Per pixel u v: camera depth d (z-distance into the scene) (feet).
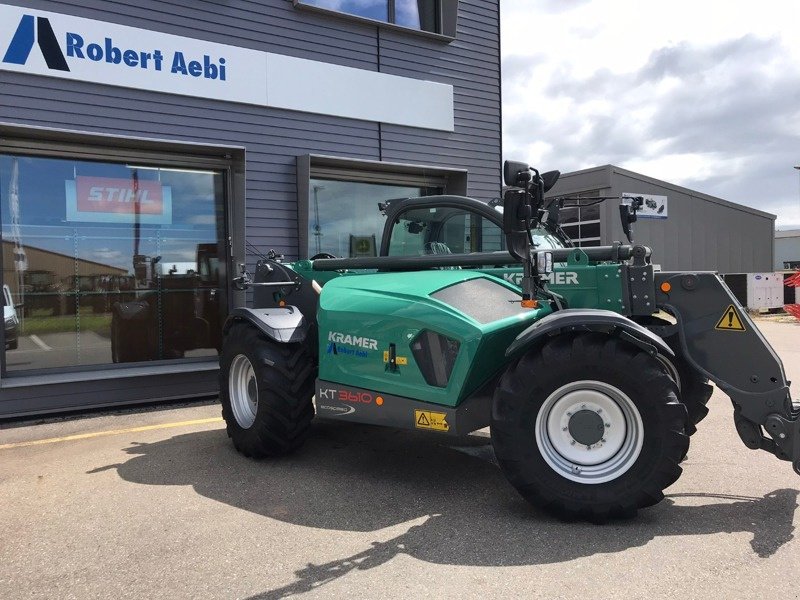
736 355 11.89
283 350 15.11
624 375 10.76
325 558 10.03
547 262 12.37
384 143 27.86
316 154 25.70
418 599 8.71
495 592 8.84
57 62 20.40
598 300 13.10
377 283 14.34
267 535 10.97
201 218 24.44
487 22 31.12
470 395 12.50
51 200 21.50
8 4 19.66
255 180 24.62
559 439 11.27
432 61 29.17
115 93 21.57
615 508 10.82
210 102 23.47
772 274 63.36
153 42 22.03
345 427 18.53
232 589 9.12
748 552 9.87
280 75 24.85
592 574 9.29
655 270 13.83
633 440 10.89
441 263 15.60
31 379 20.16
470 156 30.55
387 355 13.19
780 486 12.91
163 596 8.96
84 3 20.90
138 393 21.83
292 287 17.88
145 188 23.27
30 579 9.52
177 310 24.02
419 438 17.24
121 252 22.89
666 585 8.91
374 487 13.37
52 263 21.57
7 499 12.90
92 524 11.55
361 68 27.04
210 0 23.26
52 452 16.35
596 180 64.18
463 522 11.37
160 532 11.16
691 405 14.47
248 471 14.57
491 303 13.17
